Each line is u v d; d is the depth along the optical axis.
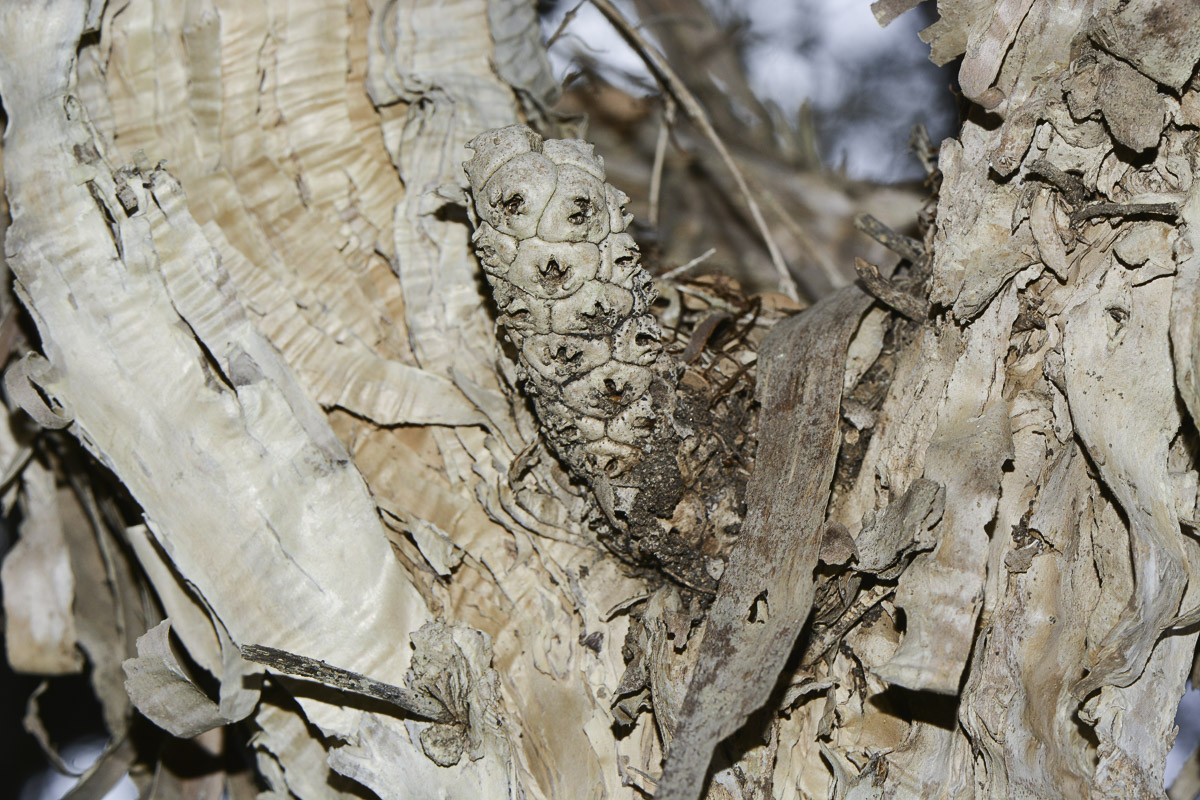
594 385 0.36
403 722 0.36
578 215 0.35
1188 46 0.35
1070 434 0.36
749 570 0.36
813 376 0.37
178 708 0.36
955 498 0.36
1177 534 0.35
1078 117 0.36
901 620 0.36
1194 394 0.34
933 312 0.37
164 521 0.37
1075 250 0.36
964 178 0.36
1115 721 0.35
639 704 0.37
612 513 0.36
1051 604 0.36
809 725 0.37
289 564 0.36
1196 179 0.35
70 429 0.37
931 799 0.36
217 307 0.37
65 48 0.37
